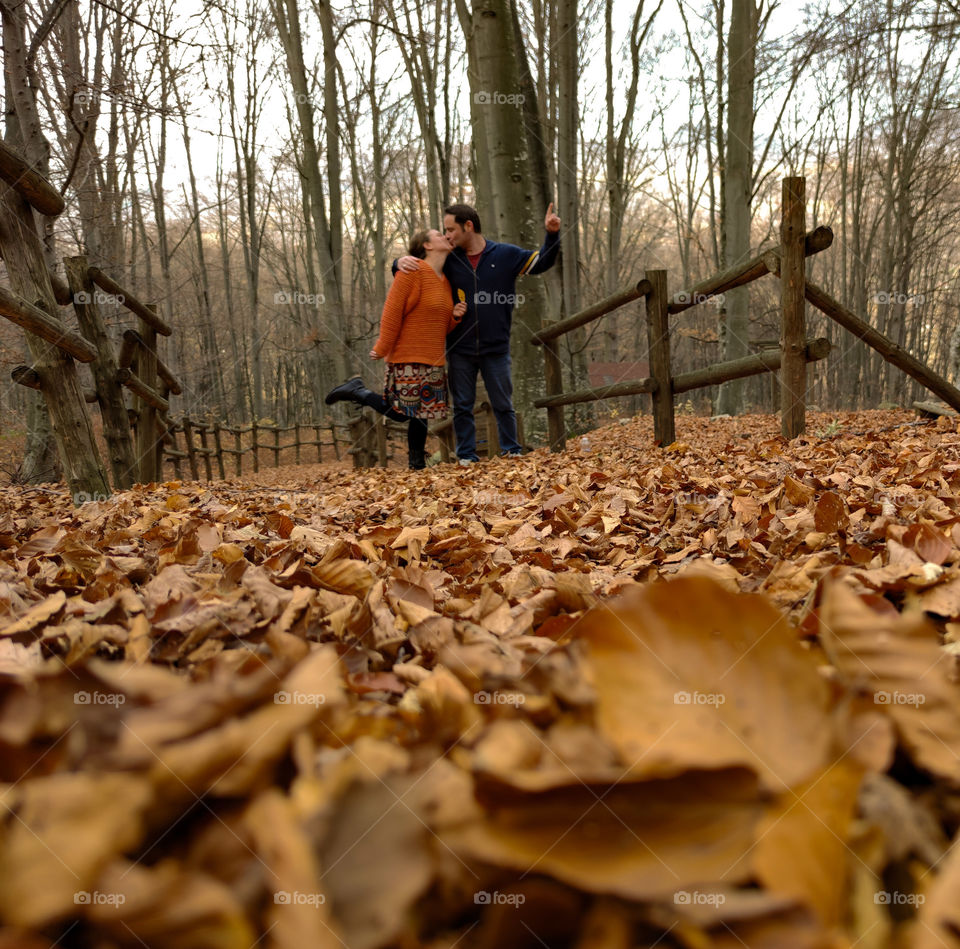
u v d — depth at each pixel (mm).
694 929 327
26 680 424
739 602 478
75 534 2234
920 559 1287
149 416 6398
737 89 13984
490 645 967
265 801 375
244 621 1086
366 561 1898
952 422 4723
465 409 5930
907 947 337
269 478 13953
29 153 8828
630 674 471
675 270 42125
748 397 21156
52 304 3900
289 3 18688
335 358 20703
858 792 407
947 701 500
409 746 539
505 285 5672
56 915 323
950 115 22281
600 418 24188
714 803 381
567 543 2158
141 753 385
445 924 342
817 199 27953
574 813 370
